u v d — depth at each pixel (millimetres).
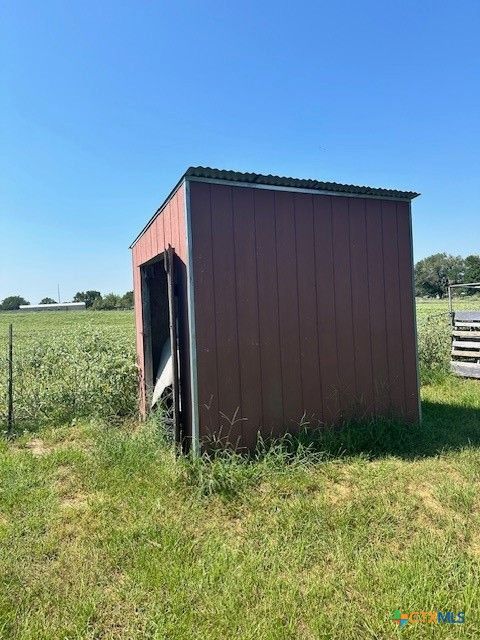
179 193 4176
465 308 24766
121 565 2494
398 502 3166
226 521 2986
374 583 2297
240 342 4160
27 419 5426
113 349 8227
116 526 2898
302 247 4465
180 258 4188
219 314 4074
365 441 4281
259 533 2797
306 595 2215
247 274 4207
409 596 2176
